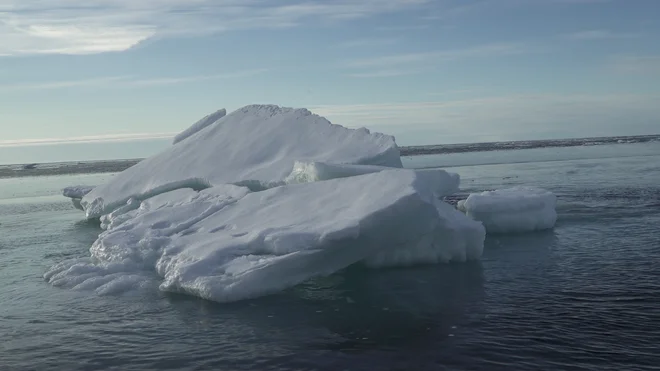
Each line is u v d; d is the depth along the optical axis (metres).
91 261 14.26
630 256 13.77
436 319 9.81
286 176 17.80
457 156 61.88
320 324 9.70
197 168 20.56
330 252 11.52
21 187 43.97
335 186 13.70
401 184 12.48
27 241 19.20
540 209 17.53
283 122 21.92
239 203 14.77
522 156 56.66
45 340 9.48
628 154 51.91
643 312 9.86
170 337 9.35
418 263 13.43
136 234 14.38
